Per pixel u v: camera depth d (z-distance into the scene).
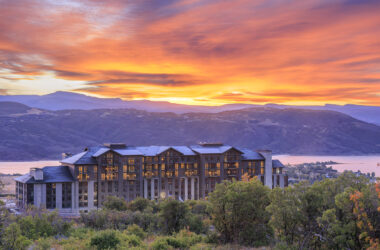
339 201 37.66
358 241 36.25
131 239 55.09
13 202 188.50
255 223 56.09
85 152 188.50
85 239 57.16
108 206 114.62
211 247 52.81
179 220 72.62
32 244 53.50
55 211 71.75
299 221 42.22
